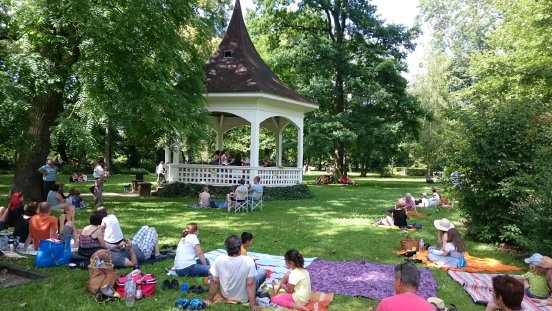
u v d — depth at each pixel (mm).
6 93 8953
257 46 35875
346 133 26719
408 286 3490
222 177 18547
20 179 14352
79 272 6469
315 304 5219
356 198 19703
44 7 11555
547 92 15742
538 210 7996
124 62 12258
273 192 18453
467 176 10266
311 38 29172
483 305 5684
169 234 9836
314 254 8328
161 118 12672
